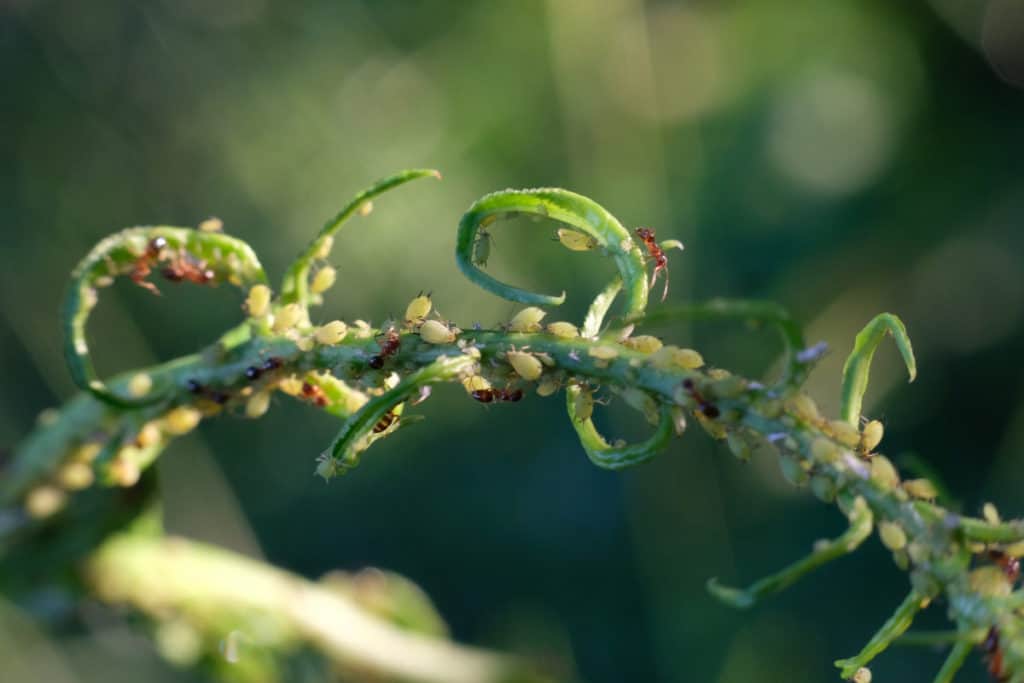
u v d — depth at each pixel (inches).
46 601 7.9
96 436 7.7
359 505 21.7
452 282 20.7
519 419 22.0
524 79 21.2
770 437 6.9
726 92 22.9
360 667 8.3
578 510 21.3
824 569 19.7
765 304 6.7
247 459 20.7
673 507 17.9
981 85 21.9
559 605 21.0
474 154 21.3
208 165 21.8
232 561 8.2
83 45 21.7
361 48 21.8
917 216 21.6
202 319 20.0
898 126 22.3
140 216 21.5
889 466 6.9
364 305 20.7
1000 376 20.9
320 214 21.2
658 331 20.0
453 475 22.0
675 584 17.6
